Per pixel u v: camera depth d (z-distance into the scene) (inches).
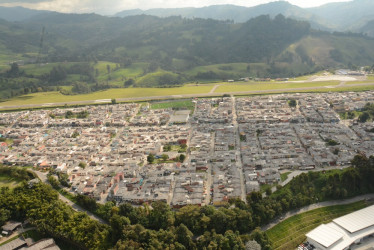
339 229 7701.8
